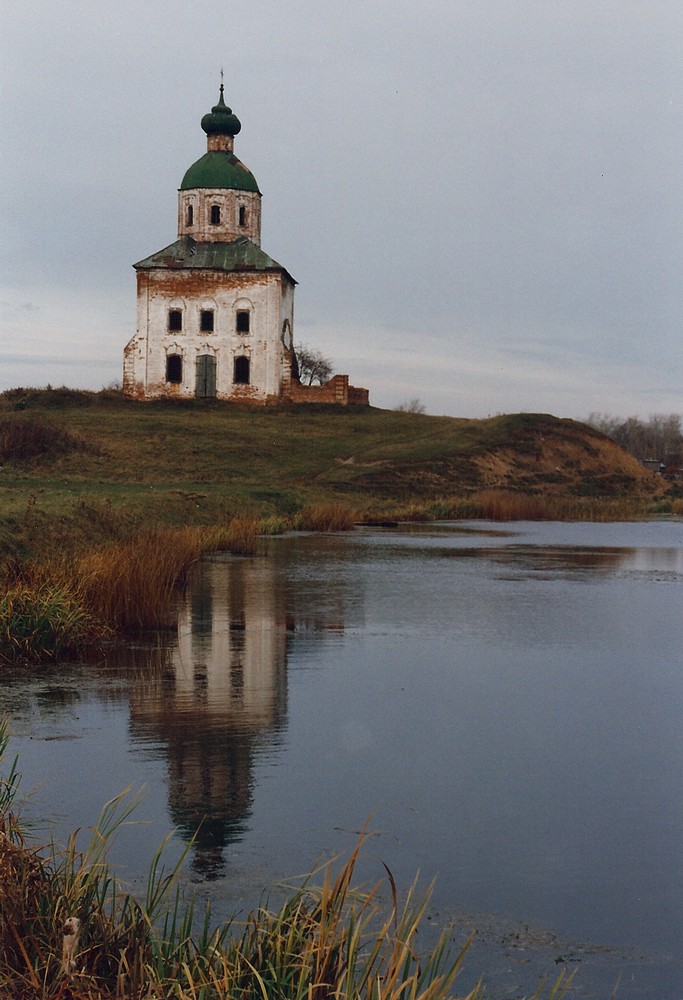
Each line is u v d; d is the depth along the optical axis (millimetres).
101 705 13219
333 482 63781
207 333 82375
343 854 8875
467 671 15641
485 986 6930
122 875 8234
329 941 6367
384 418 82188
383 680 14938
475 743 12000
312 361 118688
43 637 15852
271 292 81875
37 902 6848
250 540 34250
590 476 76625
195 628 18719
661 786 10750
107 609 17984
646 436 169250
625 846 9250
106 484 48938
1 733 10273
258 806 9898
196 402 81625
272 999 5926
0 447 64812
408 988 6340
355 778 10758
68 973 6020
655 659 16625
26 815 9406
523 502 57438
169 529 30422
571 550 36781
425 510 55062
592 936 7656
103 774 10625
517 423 80750
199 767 10930
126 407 80562
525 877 8578
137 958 6270
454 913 7934
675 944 7574
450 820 9719
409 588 24922
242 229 84312
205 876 8328
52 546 23969
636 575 28609
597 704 13805
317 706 13414
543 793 10484
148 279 82375
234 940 7016
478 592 24422
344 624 19516
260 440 72500
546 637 18469
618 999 6805
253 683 14570
